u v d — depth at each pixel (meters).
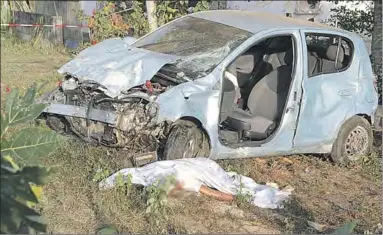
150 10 10.50
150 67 6.08
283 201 5.63
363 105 7.25
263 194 5.76
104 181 5.33
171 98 5.72
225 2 13.63
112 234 2.53
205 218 5.12
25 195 1.81
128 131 5.70
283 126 6.54
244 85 7.22
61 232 4.51
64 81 6.26
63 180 5.45
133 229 4.67
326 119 6.91
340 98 7.01
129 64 6.18
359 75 7.25
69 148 6.07
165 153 5.89
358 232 5.09
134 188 5.30
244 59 7.25
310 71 6.84
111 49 6.69
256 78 7.26
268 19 7.10
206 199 5.47
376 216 5.53
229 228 4.98
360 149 7.33
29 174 1.79
